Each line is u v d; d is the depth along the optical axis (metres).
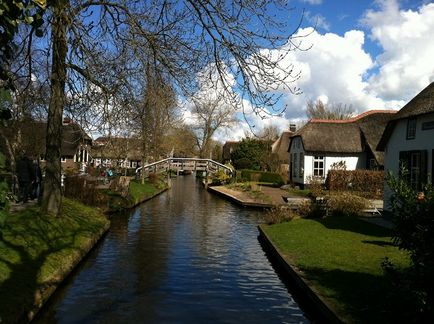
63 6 8.38
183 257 12.66
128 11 9.45
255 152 55.09
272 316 8.17
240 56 8.81
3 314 6.68
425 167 16.47
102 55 9.95
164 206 26.62
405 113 17.88
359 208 19.45
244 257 12.80
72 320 7.75
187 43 9.65
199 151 71.06
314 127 35.59
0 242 3.35
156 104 10.77
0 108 3.11
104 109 10.42
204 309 8.47
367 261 10.25
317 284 8.46
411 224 5.77
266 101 8.85
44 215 12.52
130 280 10.23
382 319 6.50
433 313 5.19
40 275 8.70
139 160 53.44
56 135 12.92
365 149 34.47
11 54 3.37
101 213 17.95
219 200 31.61
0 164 3.12
